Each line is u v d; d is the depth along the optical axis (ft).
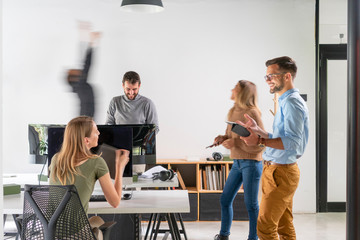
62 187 8.98
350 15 3.36
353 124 3.36
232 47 22.43
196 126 22.43
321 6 22.43
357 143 3.34
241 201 21.13
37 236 9.45
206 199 21.15
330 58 22.58
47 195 9.13
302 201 22.54
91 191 10.09
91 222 10.64
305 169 22.49
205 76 22.40
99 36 22.21
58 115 22.20
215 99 22.41
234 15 22.38
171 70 22.35
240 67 22.41
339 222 20.72
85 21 22.17
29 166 22.13
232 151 15.70
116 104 22.15
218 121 22.45
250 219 15.55
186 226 20.20
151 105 22.26
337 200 22.86
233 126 11.62
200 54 22.39
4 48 22.12
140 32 22.30
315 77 22.48
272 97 22.30
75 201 9.03
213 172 21.36
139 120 22.11
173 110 22.36
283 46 22.43
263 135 11.96
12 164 22.12
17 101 22.16
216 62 22.41
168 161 21.34
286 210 12.30
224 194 16.14
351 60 3.35
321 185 22.79
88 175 10.03
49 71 22.15
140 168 14.89
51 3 22.12
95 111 22.17
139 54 22.29
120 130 11.87
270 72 12.00
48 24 22.13
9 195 12.44
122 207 10.78
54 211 9.14
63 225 9.11
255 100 16.07
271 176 11.55
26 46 22.13
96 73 22.20
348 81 3.40
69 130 10.23
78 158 10.14
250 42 22.43
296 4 22.36
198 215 21.13
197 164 21.24
